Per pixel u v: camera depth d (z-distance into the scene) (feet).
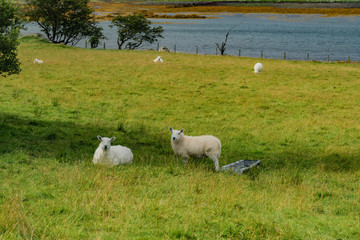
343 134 66.74
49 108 74.13
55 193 31.27
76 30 240.73
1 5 55.67
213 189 34.01
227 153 54.39
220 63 150.41
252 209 30.30
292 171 44.52
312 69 138.72
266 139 62.90
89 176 35.83
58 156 45.01
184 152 45.96
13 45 56.54
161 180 37.06
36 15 229.25
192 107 82.79
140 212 27.71
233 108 83.66
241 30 453.99
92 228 24.94
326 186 38.78
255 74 124.57
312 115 79.87
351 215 30.25
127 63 140.46
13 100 78.02
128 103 83.41
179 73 121.90
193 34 414.00
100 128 63.52
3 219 24.13
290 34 414.62
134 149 53.52
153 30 258.78
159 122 70.49
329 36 392.47
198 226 26.18
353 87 107.65
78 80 104.68
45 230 23.72
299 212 29.99
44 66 123.95
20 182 34.04
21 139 50.85
